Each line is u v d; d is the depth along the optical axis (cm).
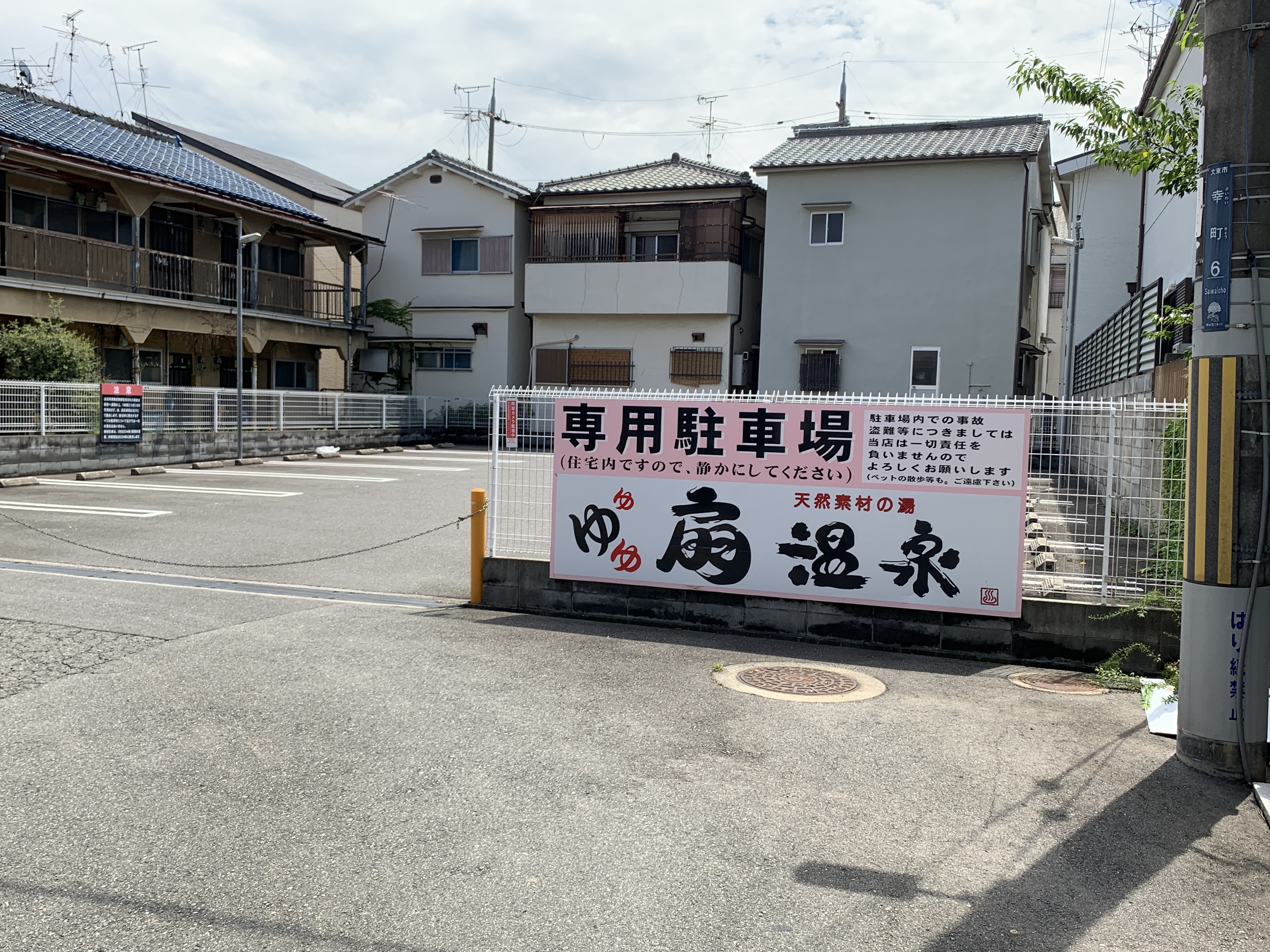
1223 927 307
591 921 302
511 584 752
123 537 1051
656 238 2552
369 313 2733
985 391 2136
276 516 1232
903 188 2175
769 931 298
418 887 321
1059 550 626
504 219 2680
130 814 371
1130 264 1942
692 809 386
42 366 1628
